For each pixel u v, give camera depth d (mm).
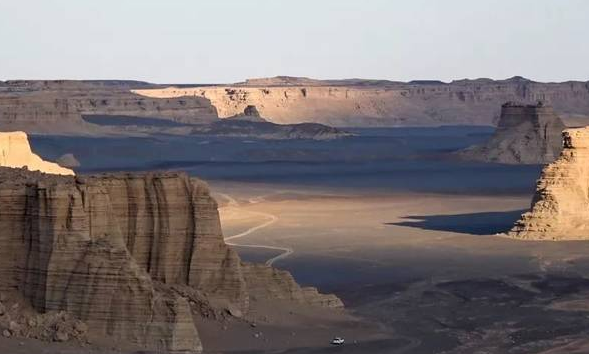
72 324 135500
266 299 165000
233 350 143125
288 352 145375
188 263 154500
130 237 153250
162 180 153875
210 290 155375
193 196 155125
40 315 136500
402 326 175375
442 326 177125
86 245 139125
